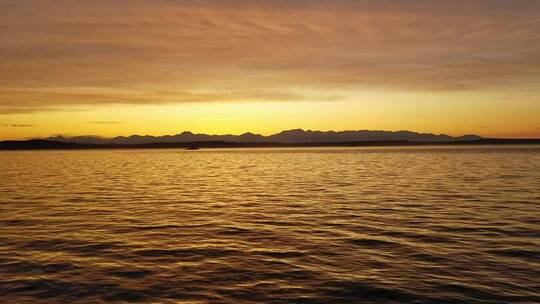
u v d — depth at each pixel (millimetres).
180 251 21328
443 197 40031
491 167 86000
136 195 45031
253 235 24859
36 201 40062
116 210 34562
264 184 57094
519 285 16000
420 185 51656
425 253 20359
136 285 16500
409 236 23891
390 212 32031
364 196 41781
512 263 18609
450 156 154000
